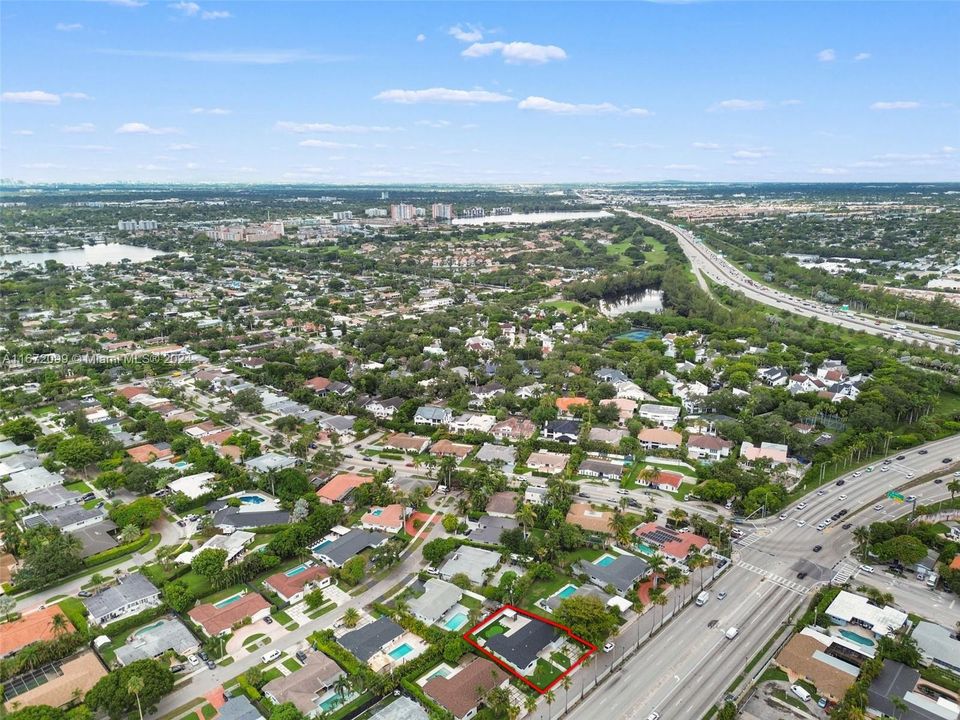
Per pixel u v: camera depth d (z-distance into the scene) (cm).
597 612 17500
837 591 19325
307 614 18762
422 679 16162
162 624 17975
